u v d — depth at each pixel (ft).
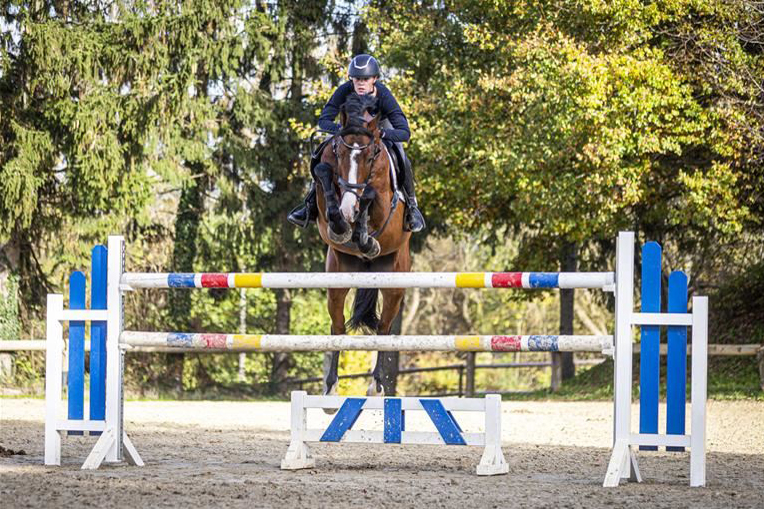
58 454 22.77
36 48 61.67
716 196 53.83
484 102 58.54
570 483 20.33
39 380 71.31
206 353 85.15
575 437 33.50
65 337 68.64
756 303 67.41
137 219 68.54
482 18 64.34
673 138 54.03
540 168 56.34
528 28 59.98
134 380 73.82
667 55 57.62
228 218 75.61
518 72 55.42
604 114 52.60
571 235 59.16
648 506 17.02
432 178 59.88
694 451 20.08
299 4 72.69
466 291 121.60
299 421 22.50
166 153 67.92
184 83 65.87
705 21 56.70
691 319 20.26
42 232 69.56
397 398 21.89
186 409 49.14
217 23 67.82
